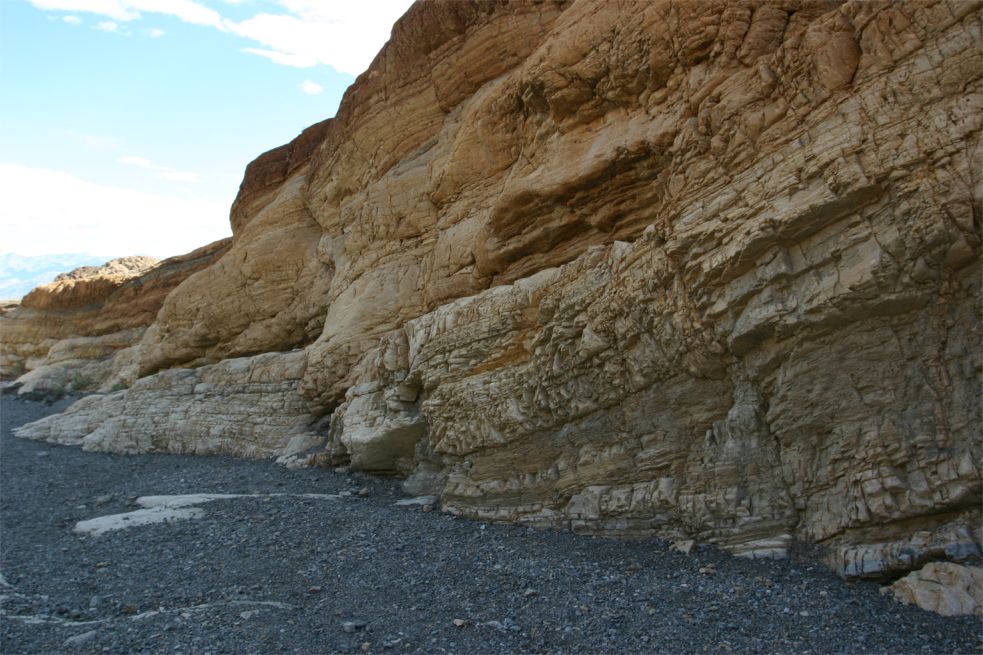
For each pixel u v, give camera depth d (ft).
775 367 28.25
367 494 47.42
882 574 23.93
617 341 34.06
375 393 51.49
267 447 62.80
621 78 37.88
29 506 50.83
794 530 27.53
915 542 23.53
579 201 41.16
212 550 36.14
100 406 84.99
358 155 66.90
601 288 35.19
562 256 43.37
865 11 25.54
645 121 37.09
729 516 28.81
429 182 56.24
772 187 26.91
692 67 33.86
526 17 53.31
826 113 26.03
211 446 68.13
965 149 22.72
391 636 24.53
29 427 89.40
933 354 23.93
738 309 28.32
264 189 92.43
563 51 40.52
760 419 28.96
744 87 29.32
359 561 33.14
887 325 24.86
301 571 32.24
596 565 30.07
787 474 27.81
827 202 25.04
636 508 32.73
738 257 27.48
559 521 36.35
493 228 46.26
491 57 55.06
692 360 30.91
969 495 22.62
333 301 65.00
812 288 25.98
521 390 39.78
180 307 85.10
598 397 35.53
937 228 22.88
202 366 82.07
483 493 40.32
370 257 61.00
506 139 48.70
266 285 75.46
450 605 27.25
